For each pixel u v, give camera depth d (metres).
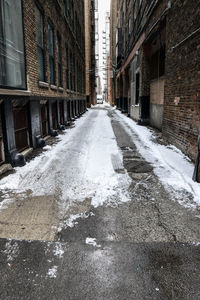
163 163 5.30
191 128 5.41
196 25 5.03
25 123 6.34
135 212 3.11
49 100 8.84
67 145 7.38
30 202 3.39
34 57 7.09
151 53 12.02
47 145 7.38
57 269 2.08
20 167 5.00
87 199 3.50
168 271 2.06
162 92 9.88
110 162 5.41
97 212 3.12
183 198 3.51
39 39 8.10
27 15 6.46
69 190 3.81
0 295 1.81
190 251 2.33
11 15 5.49
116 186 3.97
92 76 47.38
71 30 15.41
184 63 5.84
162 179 4.27
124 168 4.95
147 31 10.72
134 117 15.76
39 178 4.35
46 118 8.87
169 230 2.70
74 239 2.53
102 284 1.92
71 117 15.75
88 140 8.27
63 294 1.82
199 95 4.90
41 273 2.03
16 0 5.75
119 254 2.29
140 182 4.14
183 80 5.94
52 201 3.42
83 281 1.95
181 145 6.22
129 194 3.66
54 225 2.80
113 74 42.22
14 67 5.66
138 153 6.30
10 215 3.03
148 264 2.15
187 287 1.89
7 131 4.84
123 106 24.42
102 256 2.26
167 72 7.52
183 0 5.87
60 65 12.23
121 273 2.04
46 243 2.45
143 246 2.41
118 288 1.88
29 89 6.56
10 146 4.99
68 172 4.69
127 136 9.16
